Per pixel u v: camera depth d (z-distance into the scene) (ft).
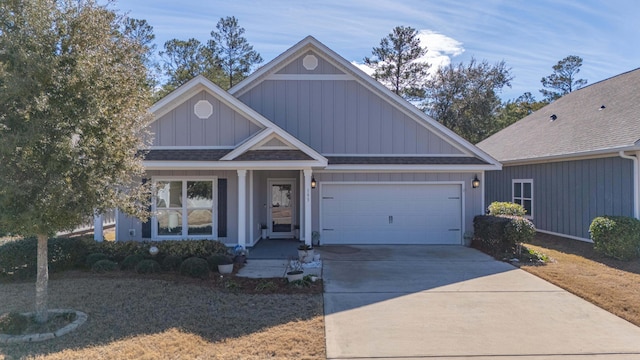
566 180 49.83
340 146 49.03
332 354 18.24
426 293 27.78
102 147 20.27
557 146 50.29
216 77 97.96
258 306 24.73
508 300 26.18
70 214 19.90
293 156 39.55
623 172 41.27
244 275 32.58
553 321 22.45
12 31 18.54
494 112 115.14
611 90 54.54
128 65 22.15
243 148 39.55
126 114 21.76
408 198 48.70
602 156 43.83
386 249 45.29
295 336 20.15
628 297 26.14
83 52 19.81
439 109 113.70
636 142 37.29
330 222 48.65
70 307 24.13
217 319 22.39
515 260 38.11
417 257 40.57
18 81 17.69
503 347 19.04
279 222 54.13
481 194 48.62
